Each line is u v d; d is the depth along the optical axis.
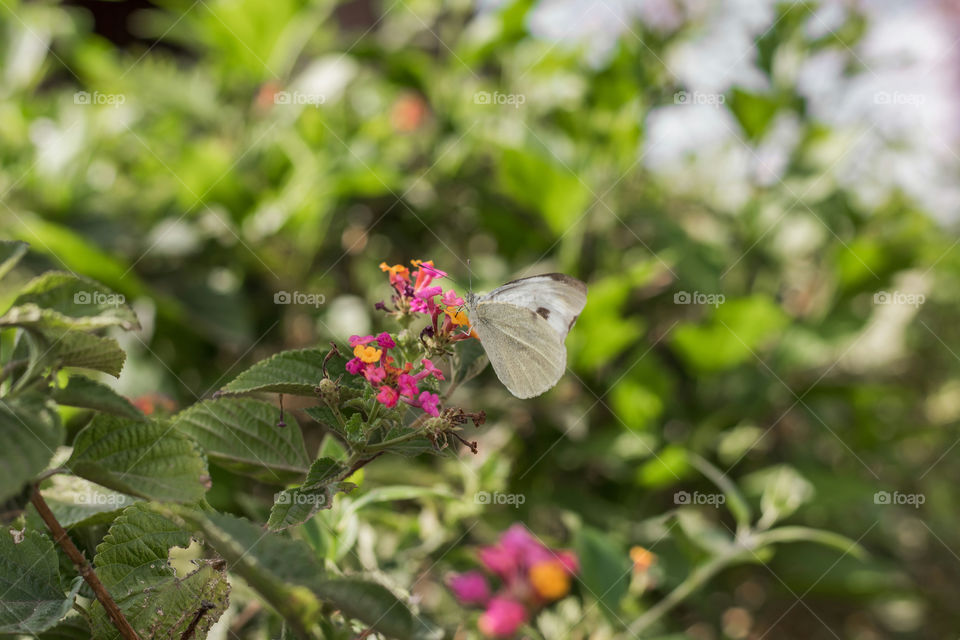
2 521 1.04
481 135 1.62
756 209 1.78
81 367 1.05
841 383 1.78
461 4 1.88
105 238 1.52
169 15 2.26
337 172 1.49
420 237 1.71
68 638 1.09
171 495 1.05
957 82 2.19
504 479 1.27
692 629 1.56
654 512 1.63
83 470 1.04
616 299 1.43
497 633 1.21
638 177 1.78
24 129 1.60
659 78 1.68
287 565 1.03
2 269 1.05
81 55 1.72
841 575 1.60
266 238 1.56
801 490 1.60
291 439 1.11
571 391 1.58
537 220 1.63
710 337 1.60
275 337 1.59
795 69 1.74
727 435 1.72
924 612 1.95
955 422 2.19
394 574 1.19
